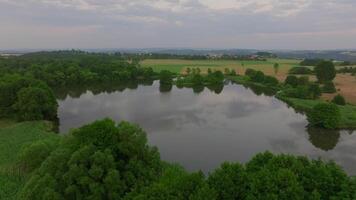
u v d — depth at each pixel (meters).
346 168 55.81
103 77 165.62
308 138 72.31
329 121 77.62
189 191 27.92
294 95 116.38
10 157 54.72
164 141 68.75
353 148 66.19
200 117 89.81
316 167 29.34
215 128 79.12
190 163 57.06
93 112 96.06
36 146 45.41
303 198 26.58
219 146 66.12
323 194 27.52
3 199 40.91
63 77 151.88
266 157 33.31
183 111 97.19
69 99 118.75
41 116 83.00
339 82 150.62
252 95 129.00
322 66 143.88
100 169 31.62
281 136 73.31
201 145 66.50
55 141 48.06
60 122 84.69
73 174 31.14
